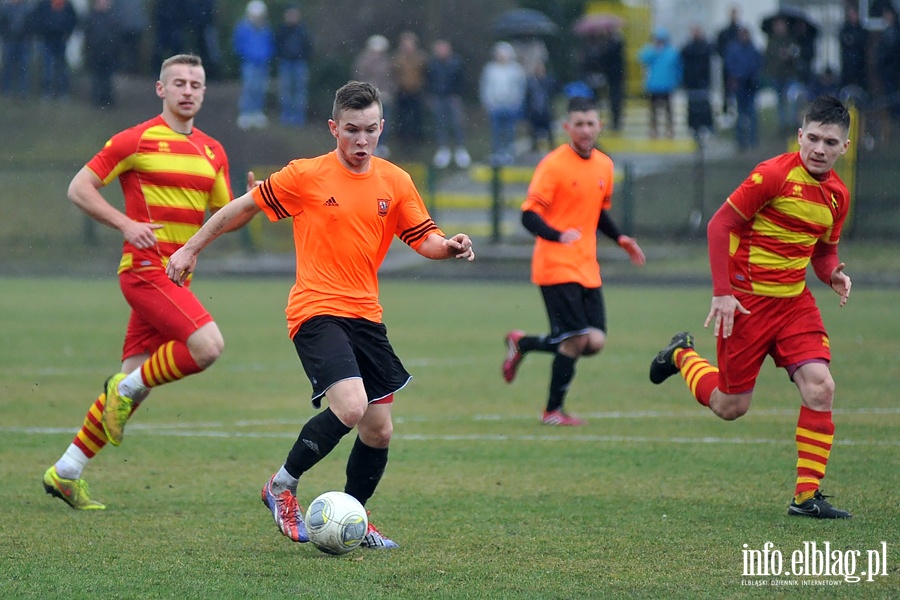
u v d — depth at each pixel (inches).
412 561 713.0
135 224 874.1
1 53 4407.0
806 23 3590.1
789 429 1189.1
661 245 3395.7
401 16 4635.8
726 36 3673.7
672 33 5295.3
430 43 4665.4
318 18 4589.1
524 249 3410.4
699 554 727.7
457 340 1932.8
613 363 1678.2
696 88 3769.7
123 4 4227.4
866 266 2994.6
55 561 710.5
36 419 1238.3
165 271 903.7
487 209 3801.7
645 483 940.6
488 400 1390.3
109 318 2202.3
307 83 4375.0
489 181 3909.9
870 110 3393.2
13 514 837.2
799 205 820.6
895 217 3260.3
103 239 3577.8
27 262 3383.4
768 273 839.7
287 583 663.8
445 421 1250.6
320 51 4542.3
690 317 2190.0
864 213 3275.1
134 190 911.7
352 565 703.1
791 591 651.5
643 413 1296.8
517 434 1172.5
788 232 828.6
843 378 1480.1
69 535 776.3
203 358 880.9
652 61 4030.5
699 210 3454.7
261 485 940.0
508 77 3836.1
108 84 4217.5
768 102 4884.4
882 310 2273.6
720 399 885.2
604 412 1305.4
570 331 1216.2
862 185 3275.1
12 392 1407.5
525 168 3924.7
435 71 3956.7
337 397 713.0
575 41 4879.4
